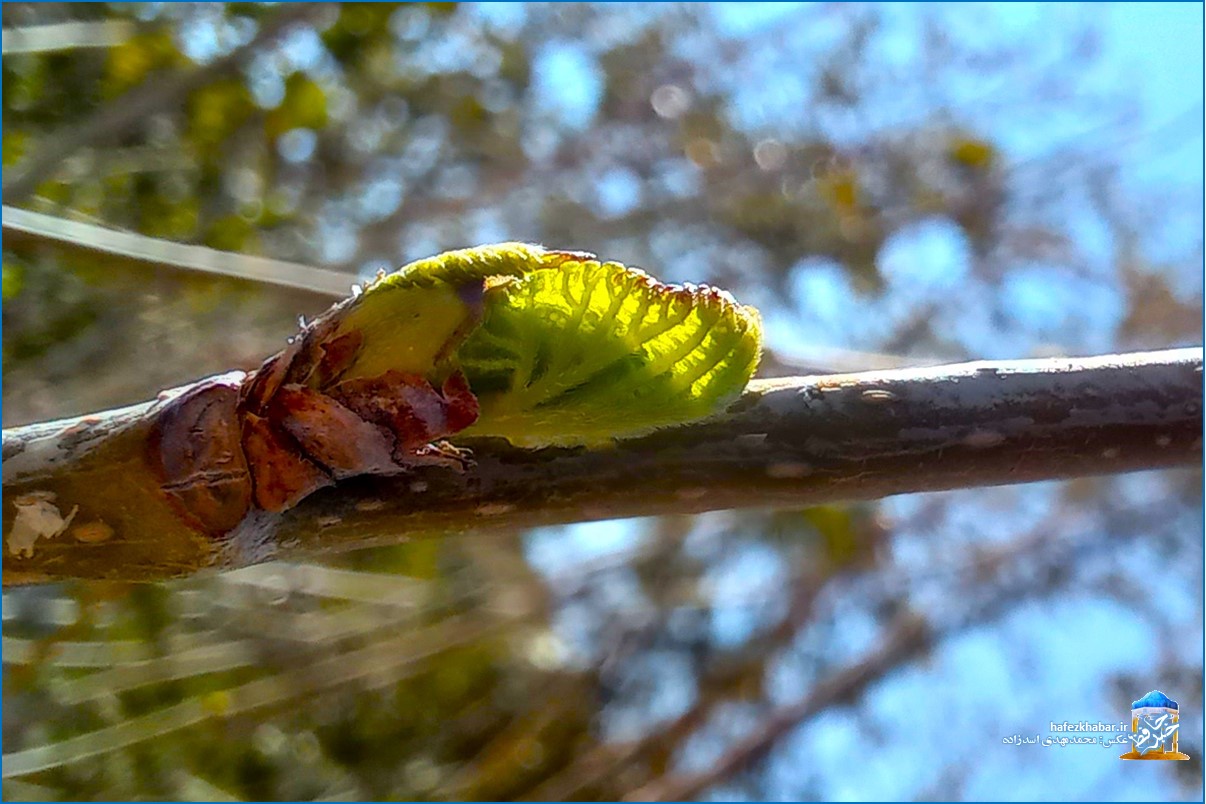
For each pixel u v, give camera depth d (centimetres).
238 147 44
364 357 14
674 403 14
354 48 47
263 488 14
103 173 39
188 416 14
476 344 14
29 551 14
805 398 15
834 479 15
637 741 52
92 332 37
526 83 52
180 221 41
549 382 14
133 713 41
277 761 46
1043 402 15
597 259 14
